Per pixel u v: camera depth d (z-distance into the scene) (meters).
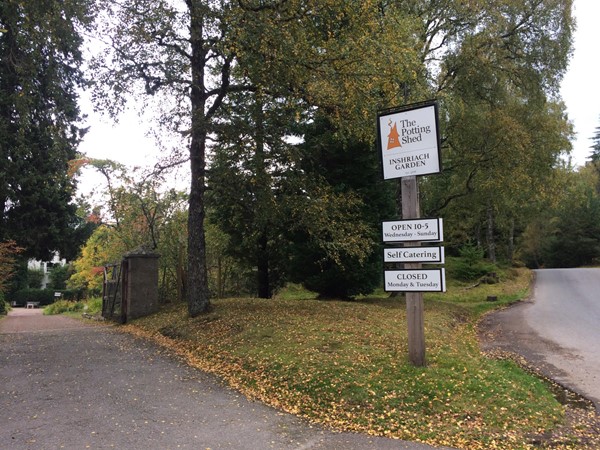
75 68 15.81
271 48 9.98
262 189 12.40
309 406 6.54
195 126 11.15
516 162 18.08
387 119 8.21
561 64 18.88
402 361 7.91
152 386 7.35
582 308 18.20
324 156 15.87
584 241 47.44
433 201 23.66
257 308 13.21
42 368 8.52
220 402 6.62
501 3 17.70
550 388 8.05
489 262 34.47
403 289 7.84
